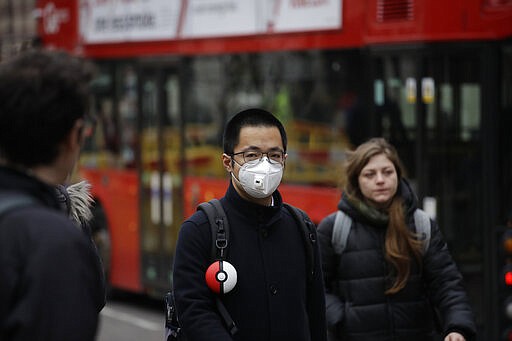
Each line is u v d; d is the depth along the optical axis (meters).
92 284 4.94
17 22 48.00
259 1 17.00
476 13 13.91
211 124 18.44
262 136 7.43
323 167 15.70
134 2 20.72
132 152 21.16
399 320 9.38
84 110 5.20
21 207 4.86
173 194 19.72
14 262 4.75
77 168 23.16
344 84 15.27
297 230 7.61
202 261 7.35
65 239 4.82
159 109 20.09
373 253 9.46
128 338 18.39
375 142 9.75
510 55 13.90
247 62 17.34
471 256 14.04
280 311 7.34
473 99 14.02
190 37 18.91
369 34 14.81
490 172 13.95
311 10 15.85
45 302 4.70
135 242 21.17
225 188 18.03
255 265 7.34
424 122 14.13
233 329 7.22
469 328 9.18
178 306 7.34
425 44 14.05
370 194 9.55
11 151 5.04
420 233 9.52
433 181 14.12
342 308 9.45
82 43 22.77
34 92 4.99
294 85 16.23
